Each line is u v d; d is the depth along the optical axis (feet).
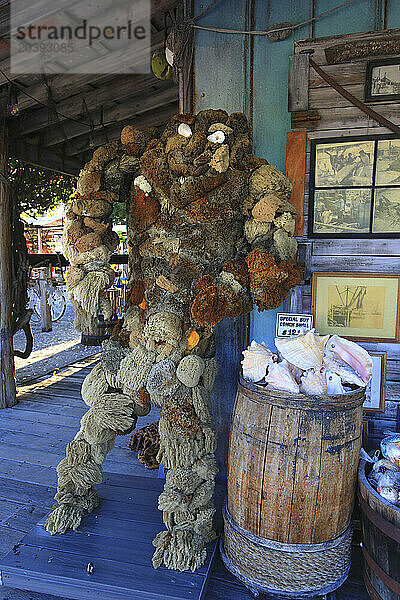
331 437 5.04
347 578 5.74
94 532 6.20
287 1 6.79
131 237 6.07
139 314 6.09
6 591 5.75
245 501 5.34
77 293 5.86
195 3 7.22
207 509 5.67
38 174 15.64
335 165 6.55
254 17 6.98
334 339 5.87
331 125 6.49
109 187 6.10
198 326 5.64
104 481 7.66
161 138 5.73
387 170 6.35
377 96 6.23
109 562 5.59
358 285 6.62
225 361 7.54
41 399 12.61
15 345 19.89
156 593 5.09
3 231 11.85
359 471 5.46
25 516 7.01
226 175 5.44
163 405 5.57
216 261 5.56
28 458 8.99
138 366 5.64
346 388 5.58
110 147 6.00
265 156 7.11
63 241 6.07
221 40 7.13
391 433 6.14
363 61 6.24
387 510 4.72
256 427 5.23
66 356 17.78
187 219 5.51
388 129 6.27
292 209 5.54
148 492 7.30
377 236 6.48
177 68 7.56
